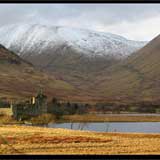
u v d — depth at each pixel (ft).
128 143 154.30
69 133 180.65
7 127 205.46
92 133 186.91
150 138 171.42
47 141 155.53
